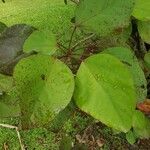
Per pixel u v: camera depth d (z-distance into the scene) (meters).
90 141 1.10
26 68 0.29
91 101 0.29
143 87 0.35
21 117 0.29
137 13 0.37
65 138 0.38
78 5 0.32
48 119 0.29
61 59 0.34
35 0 1.90
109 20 0.32
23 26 0.33
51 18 1.58
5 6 1.93
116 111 0.28
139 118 0.63
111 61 0.29
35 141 1.21
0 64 0.33
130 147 1.07
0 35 0.33
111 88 0.29
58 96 0.28
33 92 0.29
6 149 1.21
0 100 0.35
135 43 0.51
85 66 0.29
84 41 0.37
